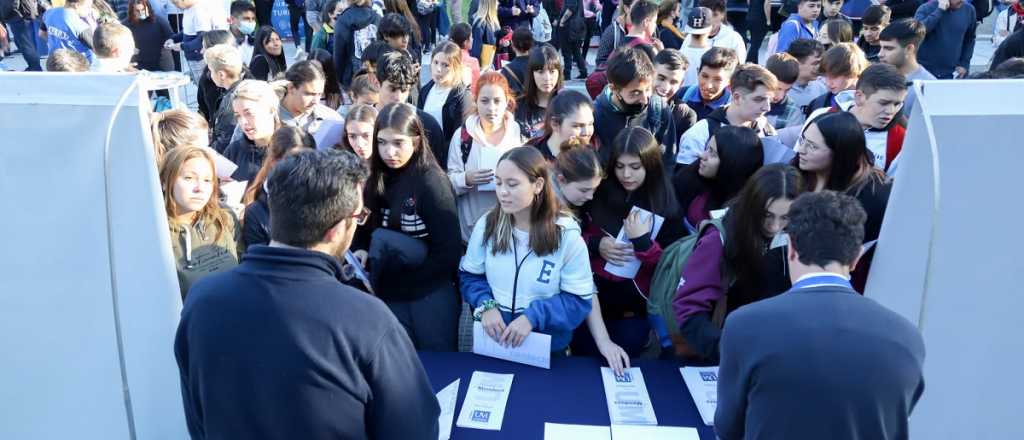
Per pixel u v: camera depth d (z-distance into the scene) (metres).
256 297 1.39
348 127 2.93
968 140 1.67
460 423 2.01
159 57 6.85
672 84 3.61
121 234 1.83
